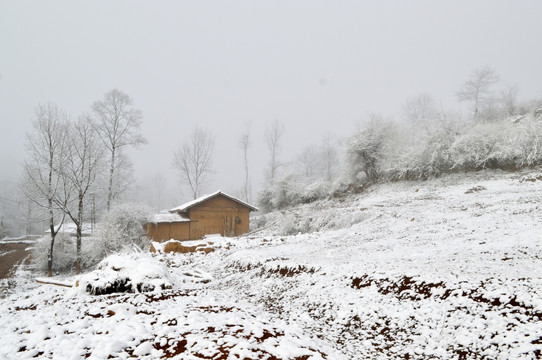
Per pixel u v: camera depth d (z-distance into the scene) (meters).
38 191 24.06
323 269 10.68
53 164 24.64
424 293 7.36
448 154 26.41
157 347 5.24
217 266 16.56
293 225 25.58
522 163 22.61
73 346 5.23
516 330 5.34
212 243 21.69
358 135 33.38
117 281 9.99
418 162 27.88
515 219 13.45
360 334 6.84
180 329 5.85
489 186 21.55
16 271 25.12
